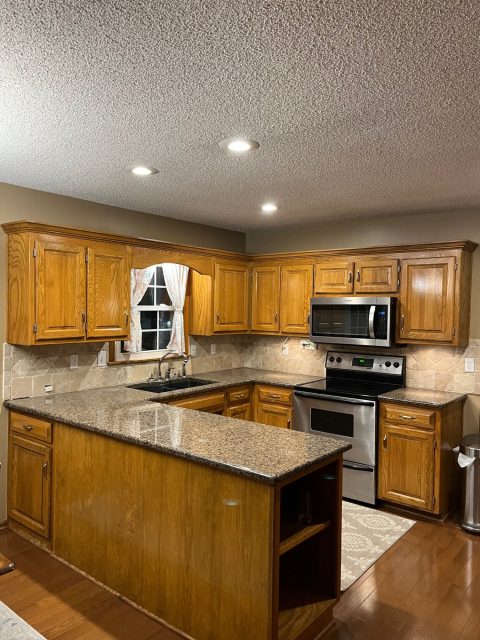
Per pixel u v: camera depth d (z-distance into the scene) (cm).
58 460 294
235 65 165
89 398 345
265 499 196
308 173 296
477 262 389
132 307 420
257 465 202
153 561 238
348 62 162
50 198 351
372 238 448
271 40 149
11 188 329
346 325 421
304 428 419
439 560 301
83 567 278
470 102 192
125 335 369
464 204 376
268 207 397
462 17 135
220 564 211
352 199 363
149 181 318
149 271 439
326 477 237
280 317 477
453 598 260
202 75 173
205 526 216
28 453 317
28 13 136
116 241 361
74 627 232
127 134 233
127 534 251
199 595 219
